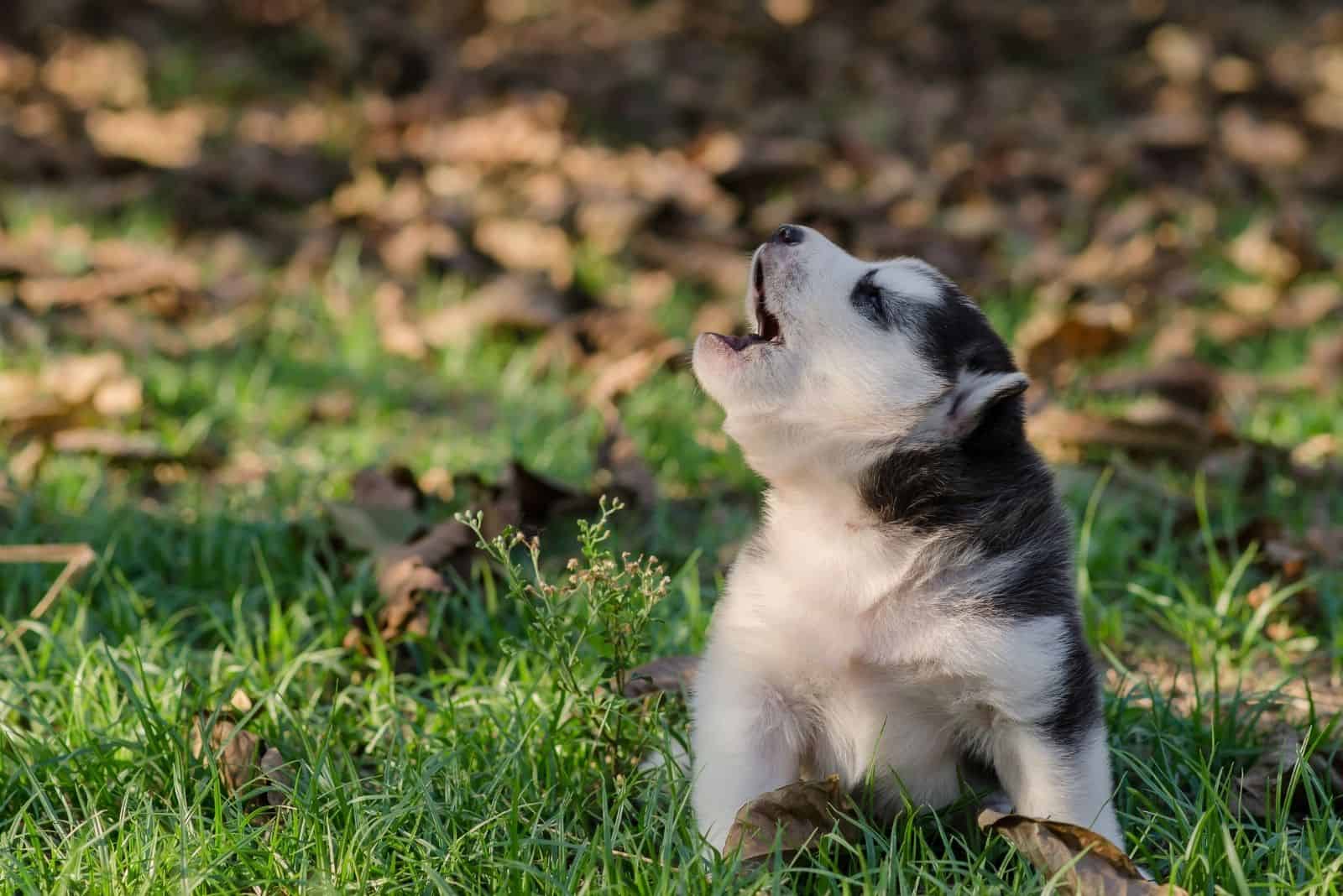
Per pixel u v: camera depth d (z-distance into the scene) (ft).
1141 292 50.80
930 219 59.16
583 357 44.83
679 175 60.03
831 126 70.74
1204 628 28.35
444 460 36.27
